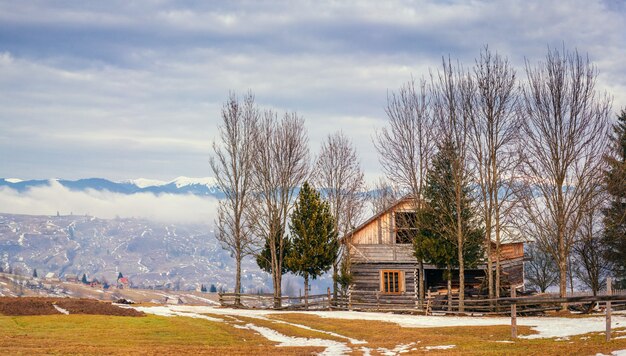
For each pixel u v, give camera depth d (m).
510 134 56.56
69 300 58.56
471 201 60.38
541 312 55.03
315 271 71.38
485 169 57.41
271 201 74.50
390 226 71.69
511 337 38.38
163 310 60.78
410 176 62.50
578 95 53.38
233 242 75.12
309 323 51.47
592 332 37.44
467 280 70.56
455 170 58.66
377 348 37.88
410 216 70.06
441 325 47.91
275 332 46.75
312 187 72.94
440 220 61.34
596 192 57.12
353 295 68.38
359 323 50.81
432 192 61.91
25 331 41.03
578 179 53.75
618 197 68.31
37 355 31.17
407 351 35.53
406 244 69.62
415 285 68.44
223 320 52.69
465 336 40.84
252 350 36.34
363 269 71.62
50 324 44.31
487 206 59.38
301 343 41.44
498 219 57.22
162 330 44.22
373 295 69.75
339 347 39.09
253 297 71.44
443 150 59.81
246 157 75.50
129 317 50.28
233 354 34.25
